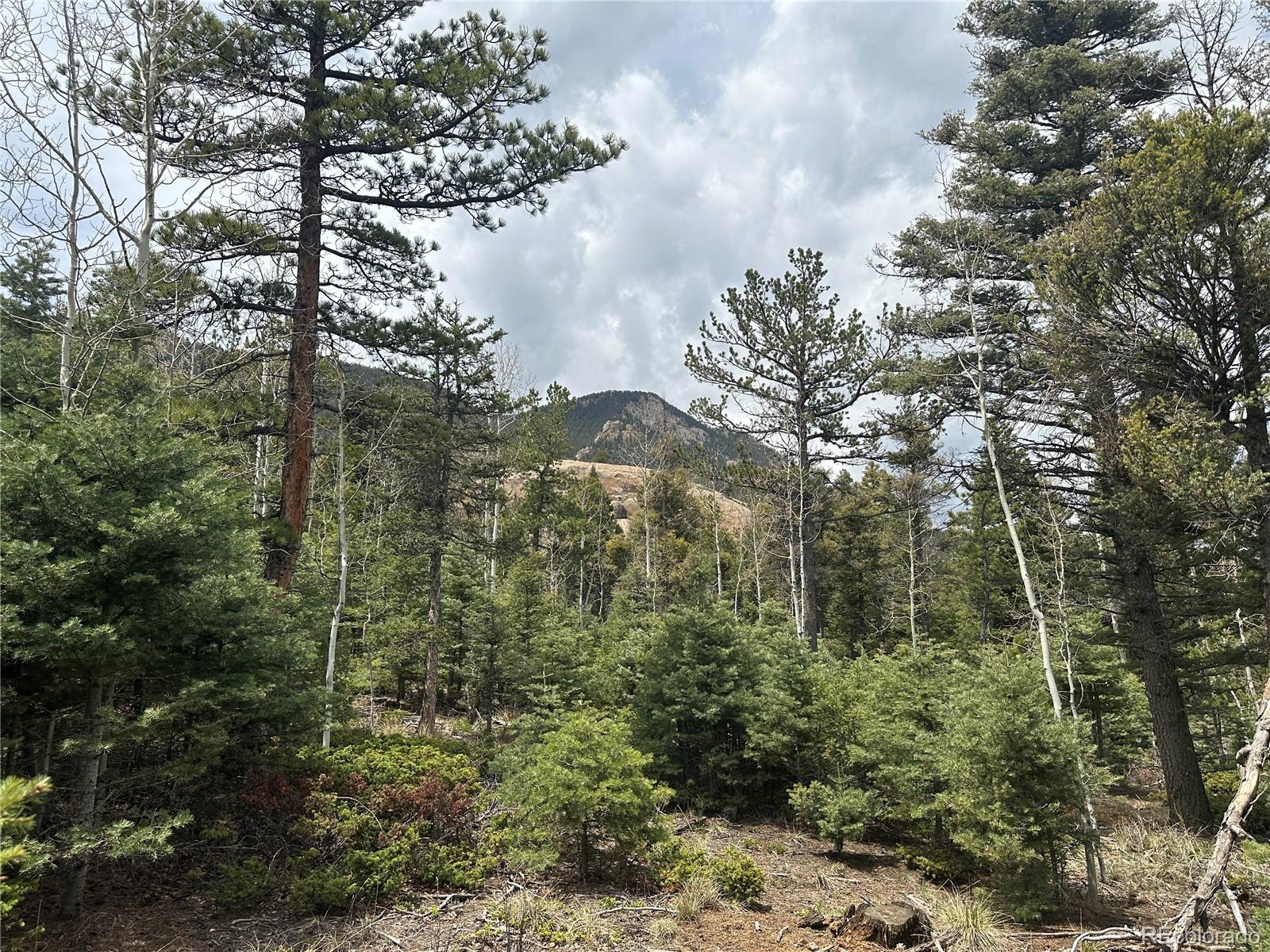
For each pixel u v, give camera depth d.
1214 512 10.62
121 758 7.49
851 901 8.77
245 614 7.05
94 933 5.74
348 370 14.23
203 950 5.70
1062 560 13.61
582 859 8.32
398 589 21.95
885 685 13.07
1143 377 12.14
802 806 11.84
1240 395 11.08
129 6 7.86
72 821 5.89
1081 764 9.26
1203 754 17.44
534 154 13.03
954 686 11.49
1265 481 10.64
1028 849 8.73
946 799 9.60
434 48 12.88
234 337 12.59
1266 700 6.03
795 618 21.47
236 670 7.00
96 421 5.74
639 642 15.34
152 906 6.40
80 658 5.35
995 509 19.91
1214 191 10.25
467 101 12.70
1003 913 8.60
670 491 45.56
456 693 24.38
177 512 5.59
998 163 18.16
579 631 21.58
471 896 7.35
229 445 11.52
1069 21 18.77
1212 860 5.70
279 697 7.89
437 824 8.23
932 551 32.66
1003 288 16.84
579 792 8.03
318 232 12.94
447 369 19.06
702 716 12.90
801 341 20.44
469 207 13.94
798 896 8.91
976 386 13.29
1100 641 14.92
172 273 9.66
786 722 12.22
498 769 9.30
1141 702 18.06
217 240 11.38
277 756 8.14
